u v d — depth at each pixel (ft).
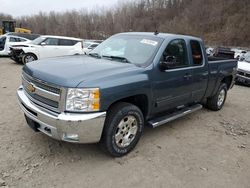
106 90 11.44
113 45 16.40
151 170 12.28
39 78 11.91
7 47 55.01
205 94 19.54
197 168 12.80
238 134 17.71
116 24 246.47
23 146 13.42
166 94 15.01
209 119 20.29
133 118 13.26
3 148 13.07
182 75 15.84
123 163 12.67
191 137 16.44
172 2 250.37
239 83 40.19
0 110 18.48
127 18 252.01
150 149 14.28
